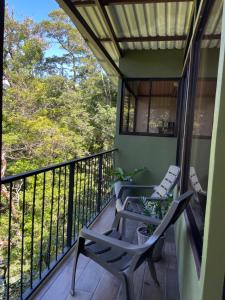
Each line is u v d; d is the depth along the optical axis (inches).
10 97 413.4
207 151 66.8
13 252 275.4
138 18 140.3
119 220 97.7
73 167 104.3
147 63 194.1
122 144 199.8
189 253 65.6
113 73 209.0
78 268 91.3
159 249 97.7
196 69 98.7
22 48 477.1
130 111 206.4
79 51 587.8
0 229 283.3
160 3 121.9
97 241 72.1
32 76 468.4
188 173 103.0
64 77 532.4
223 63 39.1
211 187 40.6
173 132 198.4
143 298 77.6
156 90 202.4
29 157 418.0
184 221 84.5
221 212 40.1
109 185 179.0
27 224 298.7
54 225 284.5
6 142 397.4
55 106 497.0
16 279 229.5
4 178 62.0
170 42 175.5
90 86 575.5
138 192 191.9
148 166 196.9
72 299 75.3
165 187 126.5
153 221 91.8
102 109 562.9
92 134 537.0
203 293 41.6
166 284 84.6
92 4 118.9
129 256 75.2
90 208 145.6
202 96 84.6
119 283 83.1
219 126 39.6
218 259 40.5
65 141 444.8
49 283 82.4
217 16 63.9
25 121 413.7
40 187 319.6
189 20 132.0
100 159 150.6
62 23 564.7
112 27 147.2
